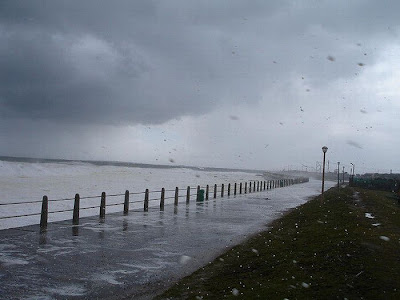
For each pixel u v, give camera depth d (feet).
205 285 23.29
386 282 20.89
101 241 36.55
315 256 27.37
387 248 28.19
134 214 57.21
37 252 31.24
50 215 55.16
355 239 31.19
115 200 77.77
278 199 98.32
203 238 40.19
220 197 99.71
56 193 84.28
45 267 27.14
